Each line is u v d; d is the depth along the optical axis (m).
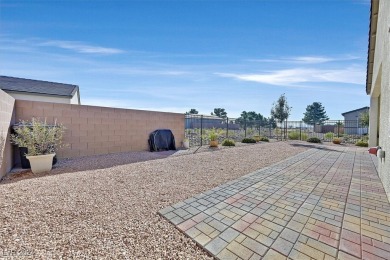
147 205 3.18
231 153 8.91
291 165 6.36
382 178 4.36
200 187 4.10
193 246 2.16
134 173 5.13
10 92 11.60
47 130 5.66
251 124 18.09
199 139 13.04
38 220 2.61
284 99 19.12
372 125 9.66
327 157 8.03
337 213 2.93
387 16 3.80
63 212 2.85
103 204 3.17
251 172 5.40
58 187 3.92
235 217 2.80
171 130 10.95
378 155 4.20
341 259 1.92
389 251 2.04
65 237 2.25
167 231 2.44
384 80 4.27
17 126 5.43
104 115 8.09
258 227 2.53
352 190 3.95
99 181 4.38
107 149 8.23
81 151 7.43
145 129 9.68
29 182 4.23
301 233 2.39
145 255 1.98
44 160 5.16
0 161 4.42
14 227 2.42
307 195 3.66
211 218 2.76
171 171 5.41
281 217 2.80
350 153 9.25
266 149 10.45
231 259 1.93
